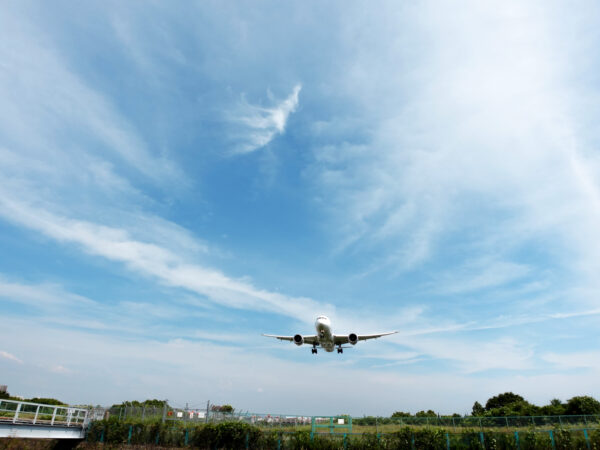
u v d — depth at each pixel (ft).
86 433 136.98
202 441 126.72
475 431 115.24
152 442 133.28
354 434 121.19
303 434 123.03
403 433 114.62
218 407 141.08
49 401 219.61
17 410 107.86
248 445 123.34
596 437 109.29
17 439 131.54
